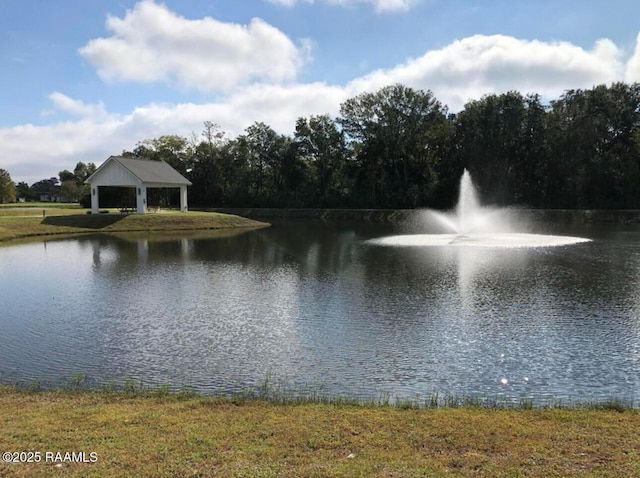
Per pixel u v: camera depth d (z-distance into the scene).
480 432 5.45
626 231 40.34
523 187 61.88
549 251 25.31
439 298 14.32
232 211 70.69
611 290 15.23
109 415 6.05
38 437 5.32
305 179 74.50
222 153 77.88
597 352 9.52
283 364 9.03
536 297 14.31
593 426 5.63
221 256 25.17
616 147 60.94
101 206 72.19
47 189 142.75
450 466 4.61
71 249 28.94
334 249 27.94
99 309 13.52
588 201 59.03
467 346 9.94
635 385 7.96
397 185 68.56
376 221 60.22
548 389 7.80
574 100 62.22
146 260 23.77
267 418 5.96
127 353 9.75
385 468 4.56
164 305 13.92
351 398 7.31
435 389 7.82
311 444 5.13
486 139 62.62
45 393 7.23
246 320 12.14
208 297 14.93
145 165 51.12
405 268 20.05
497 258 22.75
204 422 5.80
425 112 67.62
